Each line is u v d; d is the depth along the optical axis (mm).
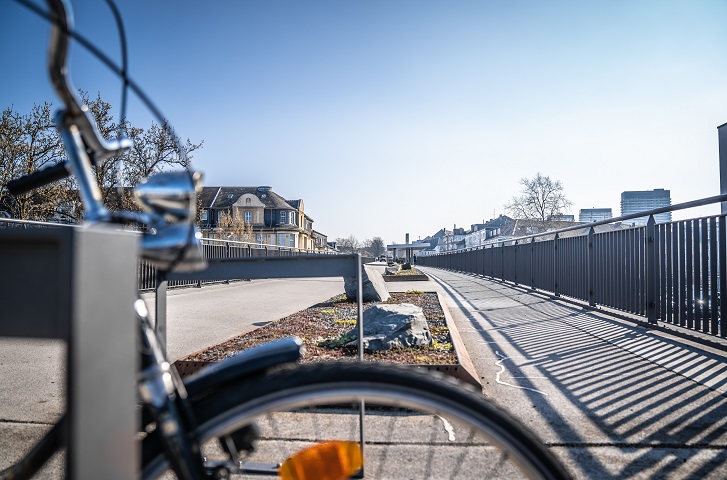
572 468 2191
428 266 45406
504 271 14602
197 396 1045
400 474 2109
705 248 4566
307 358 3848
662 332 5344
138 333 976
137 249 847
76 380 705
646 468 2184
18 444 2477
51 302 748
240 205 68250
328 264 2197
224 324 6539
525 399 3158
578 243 8023
